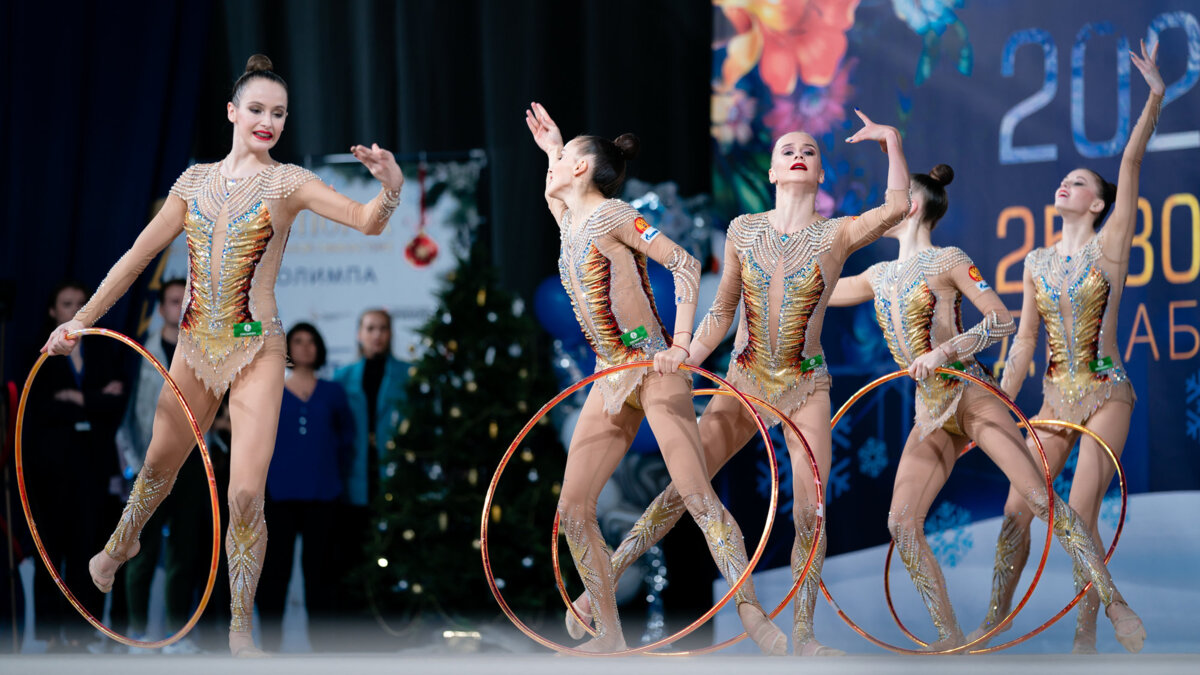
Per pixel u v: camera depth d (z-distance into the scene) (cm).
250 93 838
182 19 1688
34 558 1425
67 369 1434
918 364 919
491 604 1383
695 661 670
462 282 1436
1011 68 1402
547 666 654
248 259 824
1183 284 1312
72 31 1658
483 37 1620
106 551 862
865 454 1421
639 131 1552
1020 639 917
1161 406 1314
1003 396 909
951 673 626
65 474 1409
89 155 1658
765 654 773
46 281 1622
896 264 1004
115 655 742
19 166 1622
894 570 1395
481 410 1389
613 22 1569
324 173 1659
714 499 809
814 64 1478
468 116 1636
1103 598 925
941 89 1428
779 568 1428
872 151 1448
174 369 841
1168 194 1323
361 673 648
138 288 1619
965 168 1414
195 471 1462
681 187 1534
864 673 626
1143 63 1020
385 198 798
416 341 1585
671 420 815
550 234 1584
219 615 1475
